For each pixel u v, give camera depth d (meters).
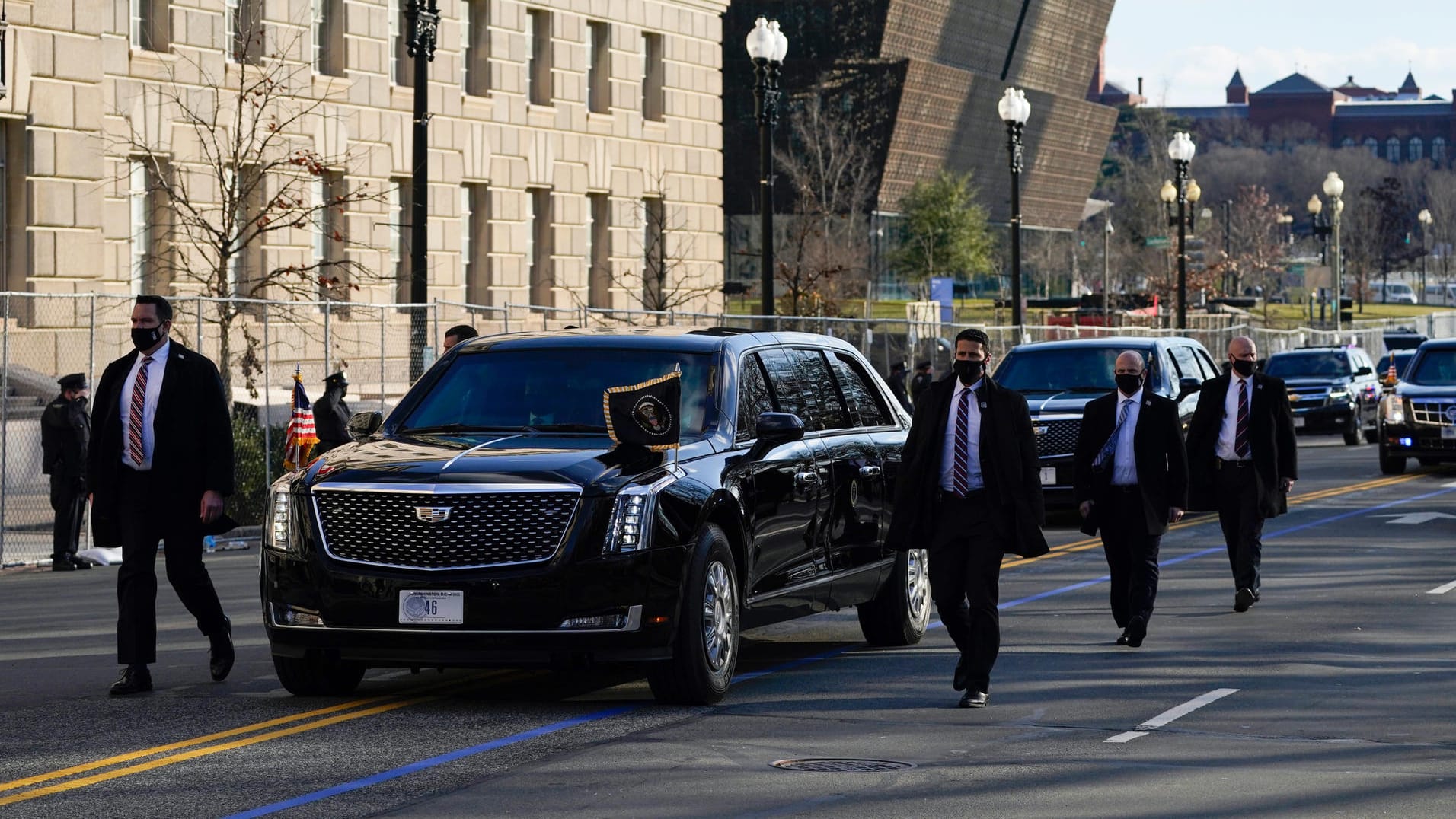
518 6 145.50
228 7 118.50
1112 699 35.28
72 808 25.98
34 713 33.97
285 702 35.31
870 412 43.34
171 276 113.12
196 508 36.78
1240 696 35.47
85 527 72.44
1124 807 26.08
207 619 37.62
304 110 116.56
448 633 32.84
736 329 40.25
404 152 133.88
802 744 30.75
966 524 34.47
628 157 158.38
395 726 32.50
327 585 33.38
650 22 160.88
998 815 25.55
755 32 94.19
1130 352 44.00
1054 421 74.44
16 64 100.75
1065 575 57.97
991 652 34.34
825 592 39.28
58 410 66.44
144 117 111.06
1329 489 91.25
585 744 30.80
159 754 29.88
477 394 37.50
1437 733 31.70
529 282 148.75
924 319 192.75
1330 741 31.08
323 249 127.12
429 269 136.25
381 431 37.56
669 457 34.75
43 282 102.69
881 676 38.38
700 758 29.55
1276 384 49.16
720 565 34.91
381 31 130.88
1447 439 97.94
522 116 145.88
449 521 33.12
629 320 150.12
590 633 32.84
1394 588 53.41
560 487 33.06
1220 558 62.66
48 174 103.00
